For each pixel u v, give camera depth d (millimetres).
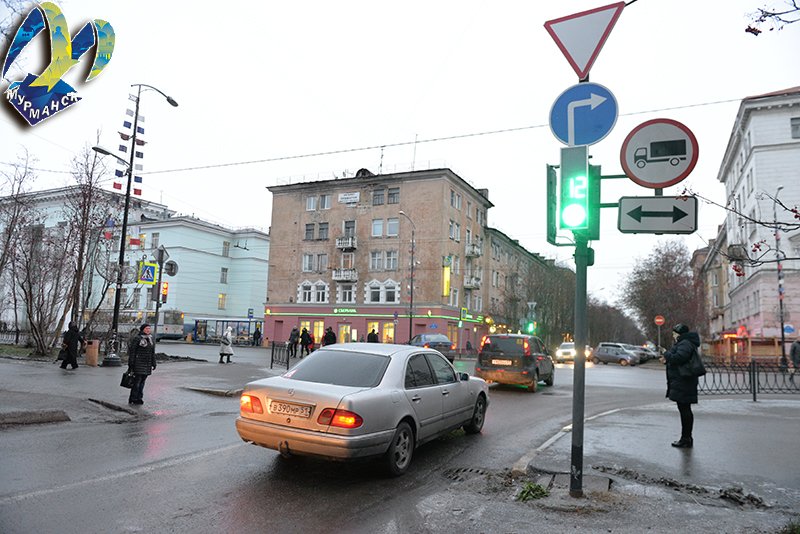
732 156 44000
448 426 7066
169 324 50469
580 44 5203
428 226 44719
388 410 5574
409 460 5934
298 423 5297
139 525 4047
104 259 22719
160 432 7617
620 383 18469
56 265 22844
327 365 6113
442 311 43469
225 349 20531
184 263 54750
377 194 47312
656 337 54531
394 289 45562
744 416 10203
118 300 18578
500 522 4379
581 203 5008
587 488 5234
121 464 5758
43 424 7750
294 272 49969
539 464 6148
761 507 4898
